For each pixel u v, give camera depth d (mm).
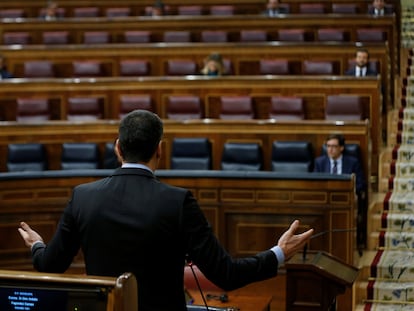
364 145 8000
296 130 8234
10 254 6492
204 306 4297
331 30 11344
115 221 2947
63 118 9703
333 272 4594
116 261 2945
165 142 8438
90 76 10797
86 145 8375
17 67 11031
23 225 3291
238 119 9242
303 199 6262
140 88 9555
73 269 6508
